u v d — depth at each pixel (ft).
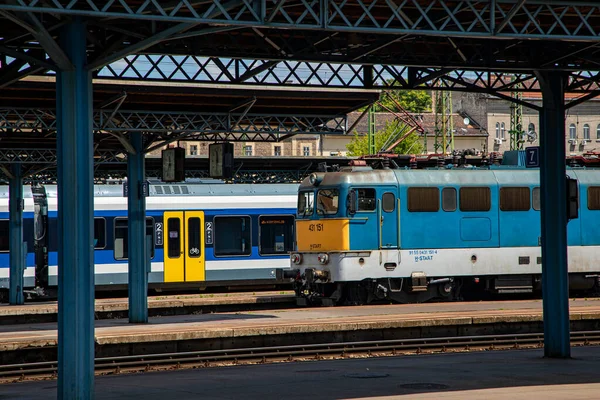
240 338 98.78
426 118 375.66
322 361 93.50
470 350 101.40
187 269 159.94
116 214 157.79
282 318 111.96
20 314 133.18
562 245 86.17
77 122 58.59
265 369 87.04
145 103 106.63
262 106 109.70
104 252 156.97
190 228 160.76
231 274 162.09
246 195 163.94
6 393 74.59
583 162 145.69
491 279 138.72
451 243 134.41
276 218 165.07
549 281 87.35
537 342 104.83
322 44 83.20
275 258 164.25
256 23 55.36
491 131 375.66
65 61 57.93
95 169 159.94
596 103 368.27
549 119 84.94
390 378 76.33
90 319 59.00
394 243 131.75
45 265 157.28
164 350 95.35
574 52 77.51
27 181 169.07
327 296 134.92
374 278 130.52
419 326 105.19
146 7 54.54
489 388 68.85
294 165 169.58
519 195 137.69
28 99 102.37
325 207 131.95
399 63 76.84
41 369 88.58
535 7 69.10
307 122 111.55
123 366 89.56
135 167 112.16
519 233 137.49
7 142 131.03
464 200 135.23
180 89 98.12
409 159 138.51
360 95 104.12
